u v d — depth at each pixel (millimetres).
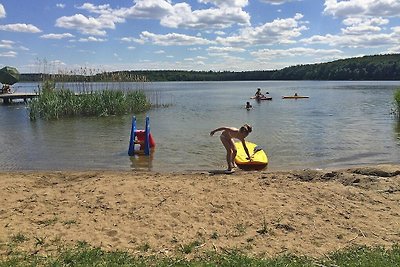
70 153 14219
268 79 180500
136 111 30203
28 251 5777
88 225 6926
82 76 28734
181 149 14844
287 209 7688
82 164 12508
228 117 26500
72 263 5344
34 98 26156
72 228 6781
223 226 6914
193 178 10188
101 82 29453
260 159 12086
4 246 5945
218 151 14422
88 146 15562
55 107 25078
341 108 32500
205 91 76000
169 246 6094
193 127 21422
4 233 6500
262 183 9469
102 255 5625
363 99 43312
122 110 27859
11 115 27422
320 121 23703
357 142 16219
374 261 5336
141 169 11766
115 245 6094
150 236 6469
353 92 59531
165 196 8461
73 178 10359
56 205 7980
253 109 32688
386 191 8805
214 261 5473
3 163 12672
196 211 7598
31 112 24500
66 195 8609
